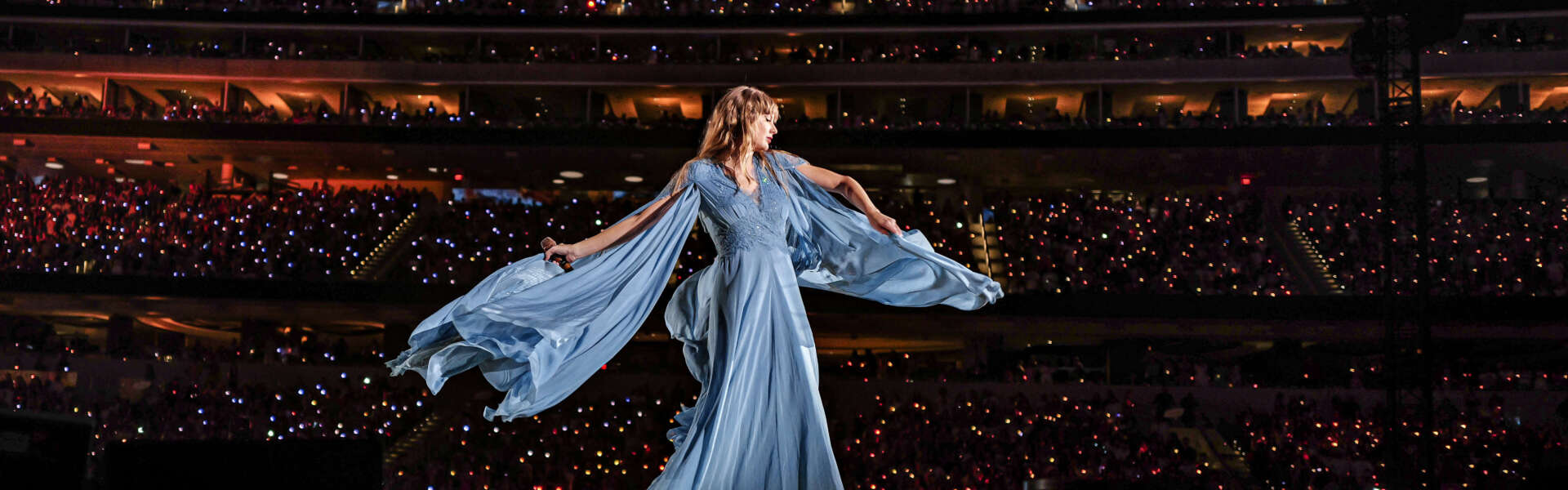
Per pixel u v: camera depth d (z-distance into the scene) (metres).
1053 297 20.86
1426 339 18.98
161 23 25.44
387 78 25.77
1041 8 26.44
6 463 2.79
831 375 20.88
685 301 3.54
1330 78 24.11
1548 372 19.03
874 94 26.50
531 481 17.66
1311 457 17.45
